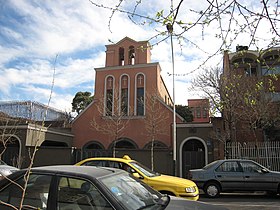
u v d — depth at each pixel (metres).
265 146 18.64
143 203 3.84
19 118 22.19
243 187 11.61
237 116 20.02
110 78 29.69
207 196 11.84
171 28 3.66
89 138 27.92
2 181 4.05
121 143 27.14
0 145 21.64
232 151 19.06
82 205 3.64
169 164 20.81
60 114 31.75
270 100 19.31
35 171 4.04
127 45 30.39
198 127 21.52
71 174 3.91
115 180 4.06
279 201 10.99
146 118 26.69
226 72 19.30
